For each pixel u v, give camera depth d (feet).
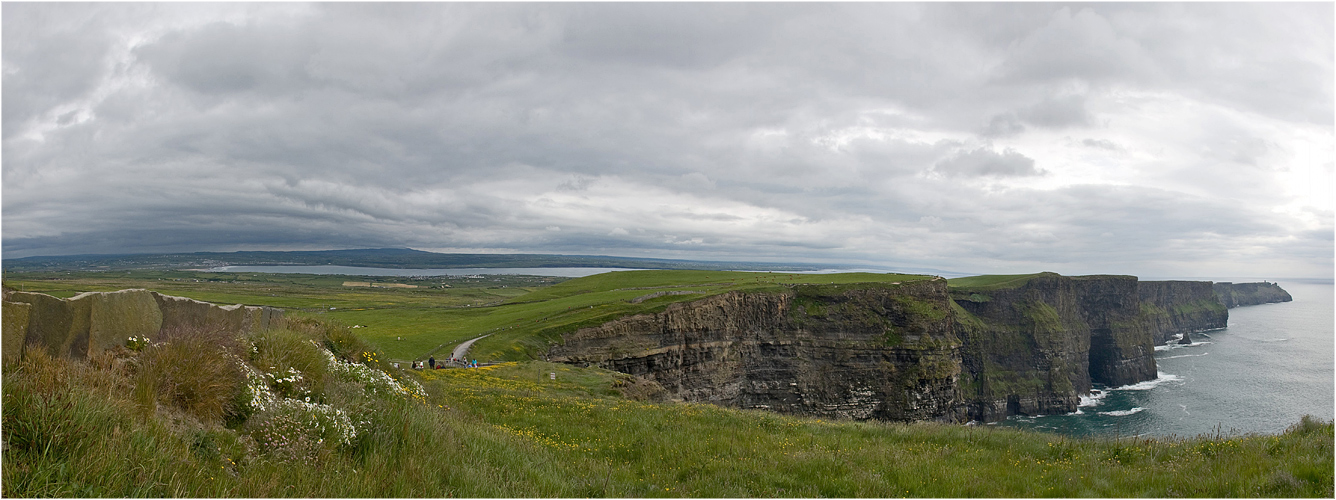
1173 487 40.40
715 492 39.70
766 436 61.52
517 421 64.54
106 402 25.23
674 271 602.44
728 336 299.17
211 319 43.01
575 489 37.93
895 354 341.21
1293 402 439.63
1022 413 496.23
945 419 351.25
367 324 272.51
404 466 33.09
